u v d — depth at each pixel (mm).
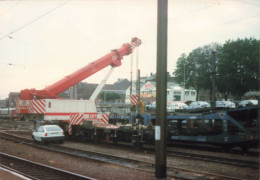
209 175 10859
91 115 25656
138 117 18859
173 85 73812
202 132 18406
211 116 17953
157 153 7625
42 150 18656
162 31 7656
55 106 23672
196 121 18672
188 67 58594
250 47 50281
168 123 20547
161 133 7586
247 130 16484
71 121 24078
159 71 7633
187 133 19203
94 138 22688
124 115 27109
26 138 26531
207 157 15391
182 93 73438
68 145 21344
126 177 10555
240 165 12914
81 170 11953
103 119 24734
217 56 54031
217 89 53281
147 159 14883
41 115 23688
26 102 23781
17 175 9695
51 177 10586
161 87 7594
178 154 16875
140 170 11781
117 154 16797
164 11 7695
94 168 12375
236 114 17109
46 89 23453
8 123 45938
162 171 7551
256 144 16766
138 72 25234
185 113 20203
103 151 18078
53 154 16734
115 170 11922
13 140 24438
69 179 10359
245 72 48969
